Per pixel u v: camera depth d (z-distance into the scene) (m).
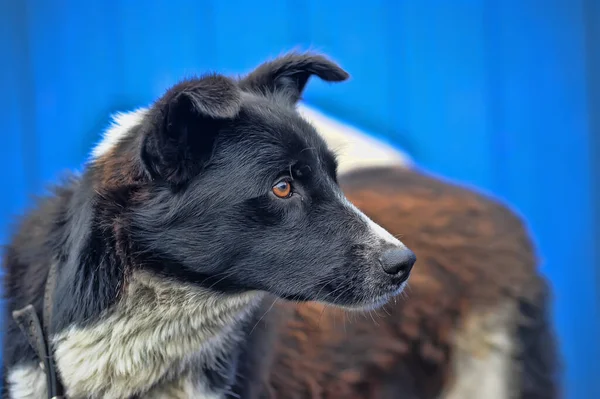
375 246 1.19
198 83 1.12
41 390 1.17
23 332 1.17
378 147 1.50
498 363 1.37
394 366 1.35
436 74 1.49
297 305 1.30
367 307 1.20
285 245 1.18
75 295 1.15
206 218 1.17
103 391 1.17
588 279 1.51
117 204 1.17
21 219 1.23
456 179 1.51
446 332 1.36
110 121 1.26
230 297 1.20
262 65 1.28
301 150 1.19
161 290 1.18
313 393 1.29
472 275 1.37
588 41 1.48
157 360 1.18
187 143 1.16
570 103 1.49
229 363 1.21
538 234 1.51
